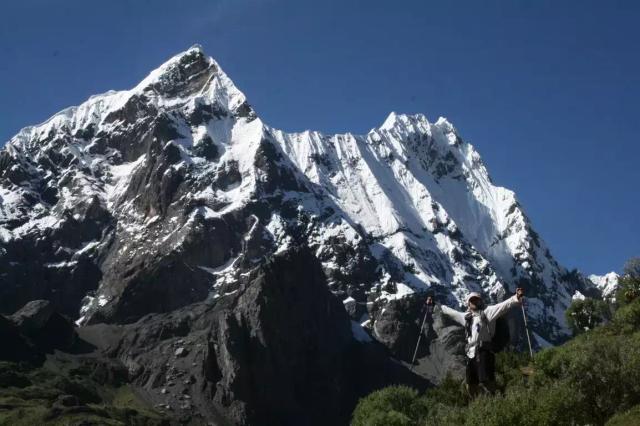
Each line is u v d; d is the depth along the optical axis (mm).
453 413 73062
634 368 84000
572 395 70750
